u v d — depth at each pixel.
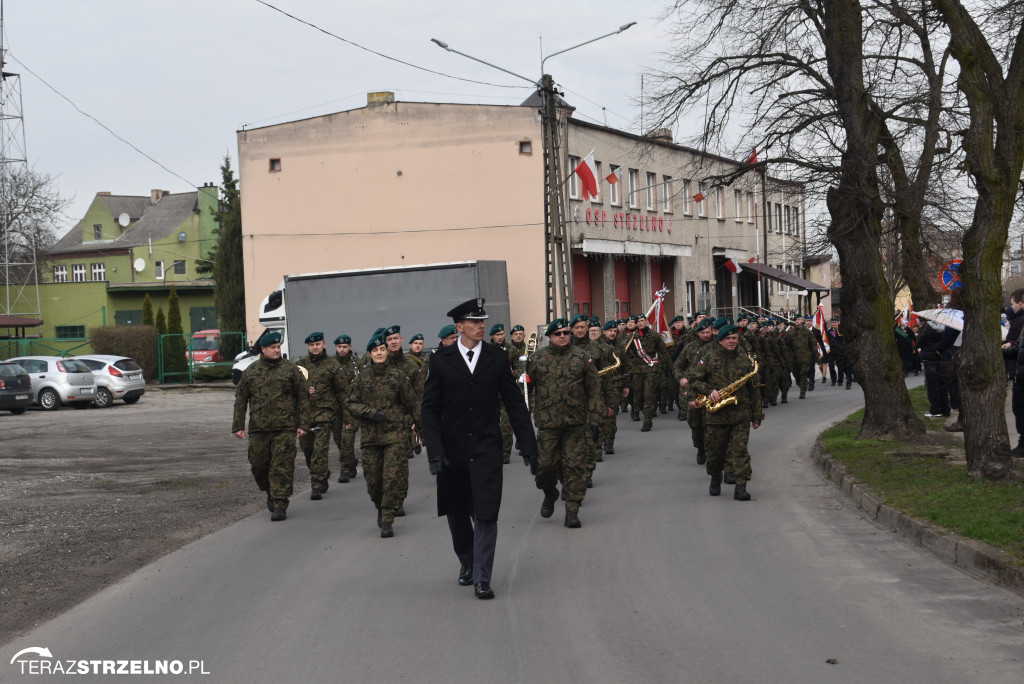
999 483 9.86
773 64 15.33
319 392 12.23
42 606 7.16
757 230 53.81
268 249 39.25
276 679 5.39
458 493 7.40
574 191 36.84
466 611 6.68
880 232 14.42
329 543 9.27
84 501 12.13
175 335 41.03
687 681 5.14
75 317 52.84
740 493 11.00
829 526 9.38
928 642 5.67
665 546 8.70
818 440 15.16
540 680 5.23
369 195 38.03
